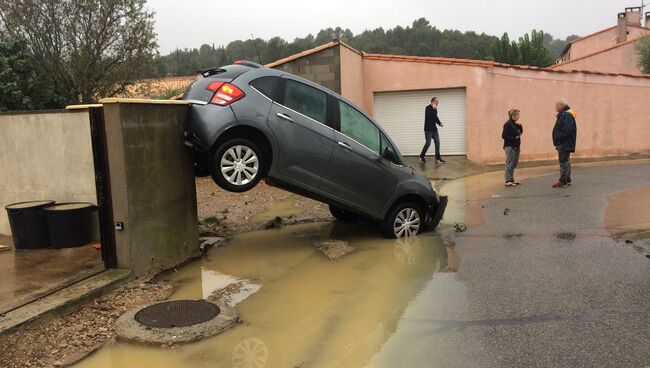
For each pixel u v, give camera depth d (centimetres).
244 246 746
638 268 570
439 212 791
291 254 702
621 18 3153
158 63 1291
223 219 902
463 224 823
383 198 750
